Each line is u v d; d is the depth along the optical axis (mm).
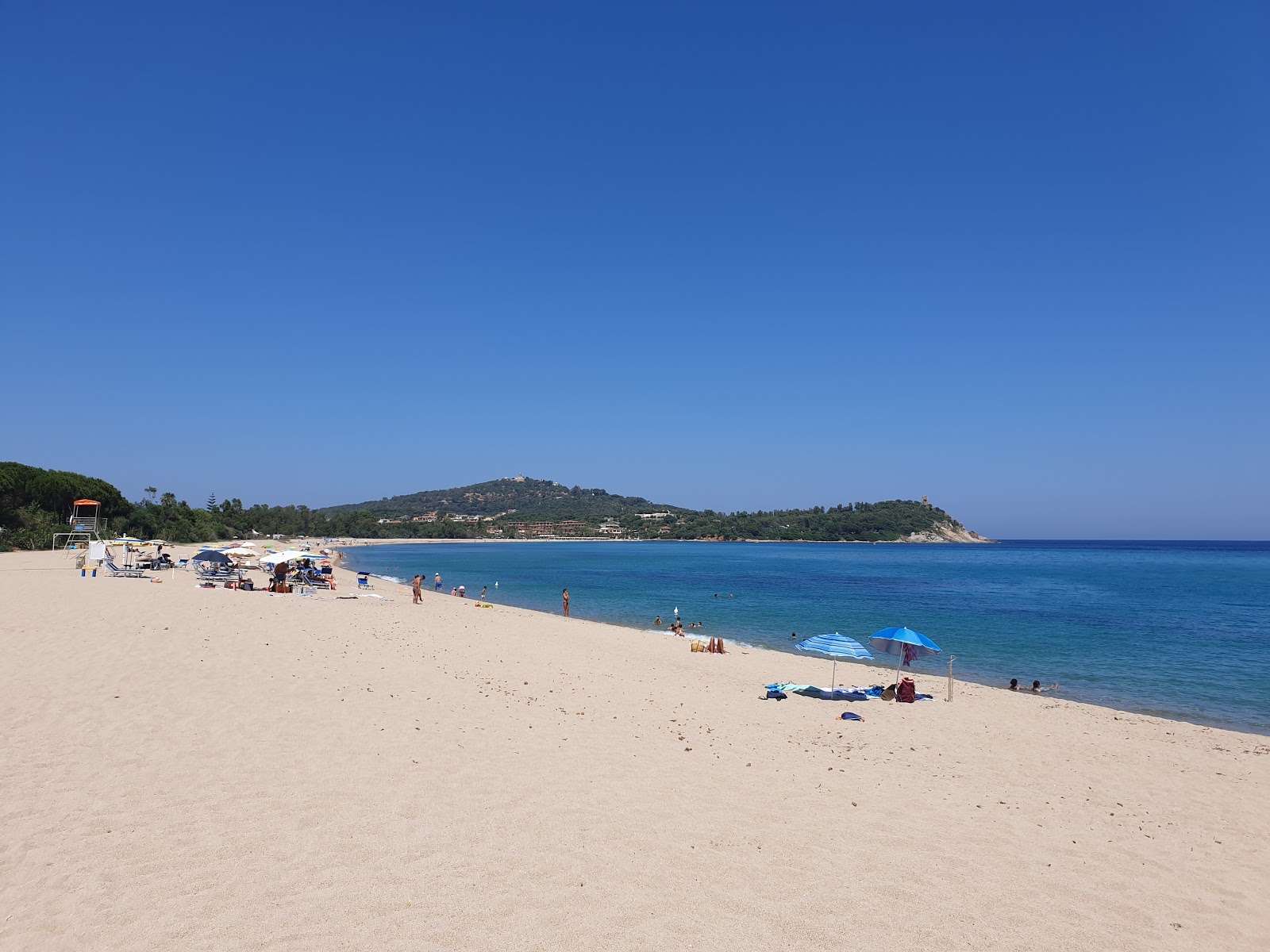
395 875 7676
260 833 8484
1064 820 10945
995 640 37531
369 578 69500
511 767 11445
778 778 11945
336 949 6254
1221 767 14891
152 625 20797
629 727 14734
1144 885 8781
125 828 8406
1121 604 57656
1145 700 24297
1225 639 38281
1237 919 8055
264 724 12719
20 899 6793
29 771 9922
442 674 18328
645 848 8781
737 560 144375
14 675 14711
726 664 26297
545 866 8133
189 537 110375
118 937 6250
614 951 6512
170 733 11883
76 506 80438
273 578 39594
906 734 16188
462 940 6523
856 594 65250
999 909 7863
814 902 7711
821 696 19969
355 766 10938
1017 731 17188
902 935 7164
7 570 44188
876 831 9891
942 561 147750
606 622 43469
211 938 6309
